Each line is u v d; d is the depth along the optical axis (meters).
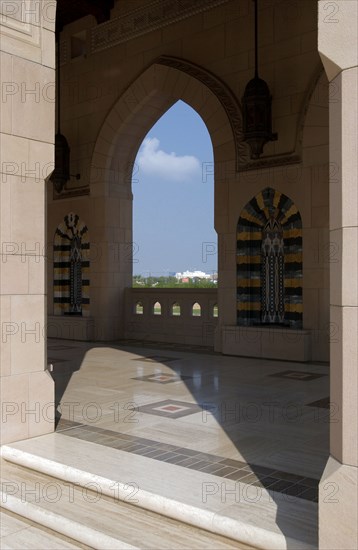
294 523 3.85
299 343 11.67
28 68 6.11
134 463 5.10
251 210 12.79
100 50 16.20
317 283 11.72
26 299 6.07
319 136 11.64
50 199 17.53
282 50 12.40
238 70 13.15
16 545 4.09
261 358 12.21
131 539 3.92
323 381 9.41
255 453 5.43
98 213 16.05
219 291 13.30
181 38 14.33
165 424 6.55
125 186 16.42
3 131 5.88
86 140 16.55
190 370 10.56
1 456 5.57
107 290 15.94
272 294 12.88
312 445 5.71
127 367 10.94
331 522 3.31
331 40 3.39
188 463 5.12
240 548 3.78
